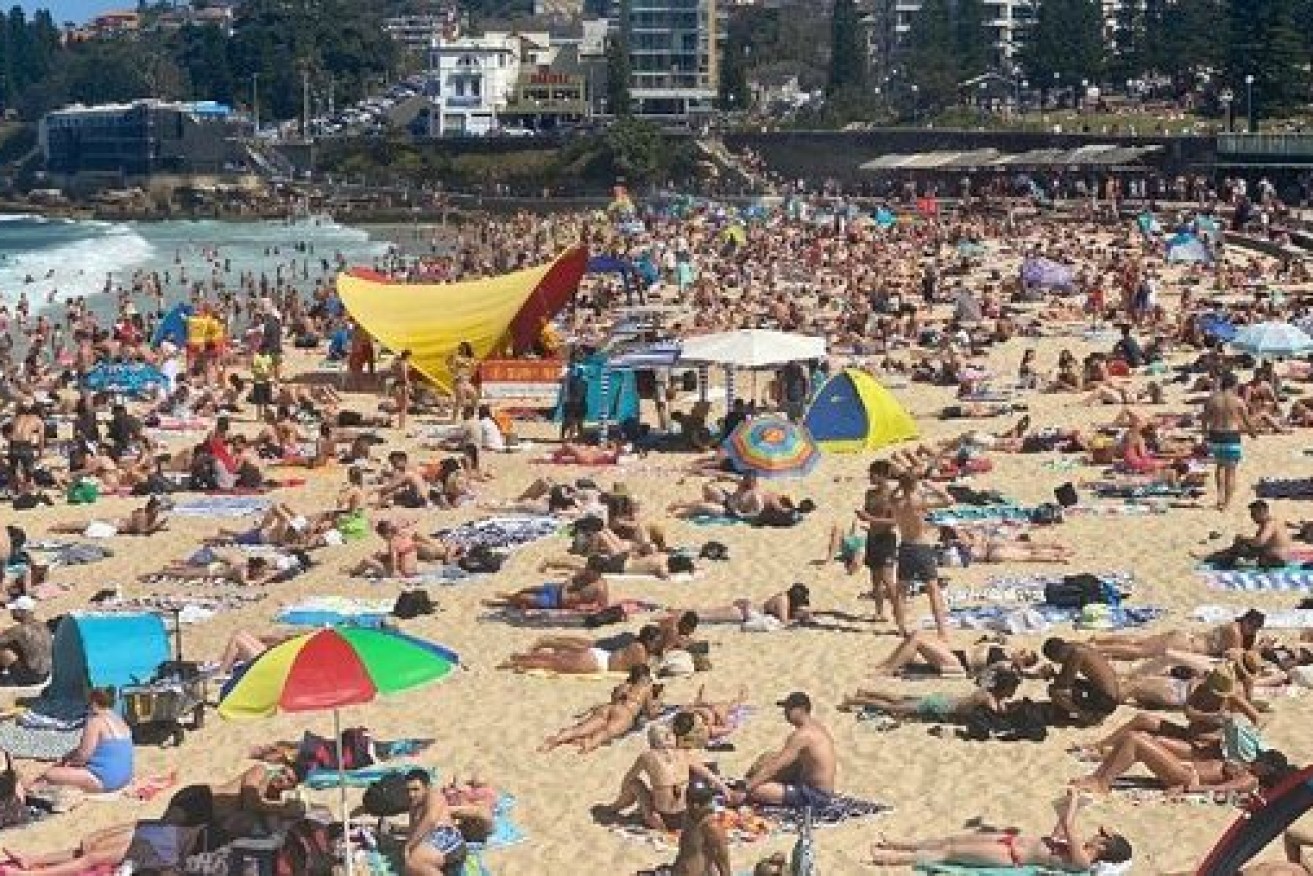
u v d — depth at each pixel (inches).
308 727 823.1
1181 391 1768.0
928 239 3951.8
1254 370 1846.7
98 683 839.1
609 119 7691.9
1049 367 2023.9
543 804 719.1
